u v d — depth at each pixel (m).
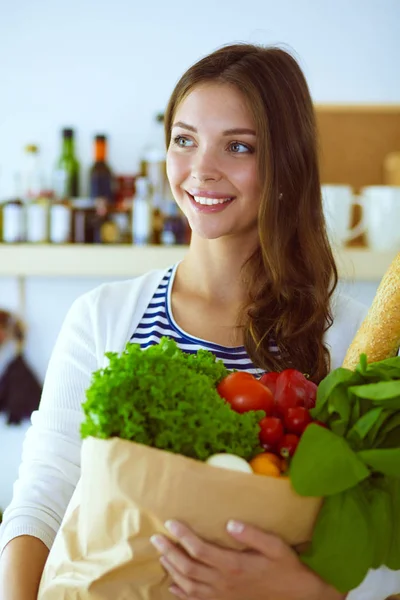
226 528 0.90
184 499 0.88
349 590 0.94
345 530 0.91
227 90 1.25
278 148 1.28
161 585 0.95
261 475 0.91
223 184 1.25
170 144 1.32
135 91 2.48
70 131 2.39
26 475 1.30
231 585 0.91
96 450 0.92
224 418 0.94
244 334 1.32
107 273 2.30
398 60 2.51
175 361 1.04
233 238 1.32
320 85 2.50
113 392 0.93
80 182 2.46
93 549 0.96
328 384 0.98
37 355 2.52
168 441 0.93
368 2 2.49
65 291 2.52
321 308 1.35
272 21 2.48
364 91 2.51
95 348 1.34
